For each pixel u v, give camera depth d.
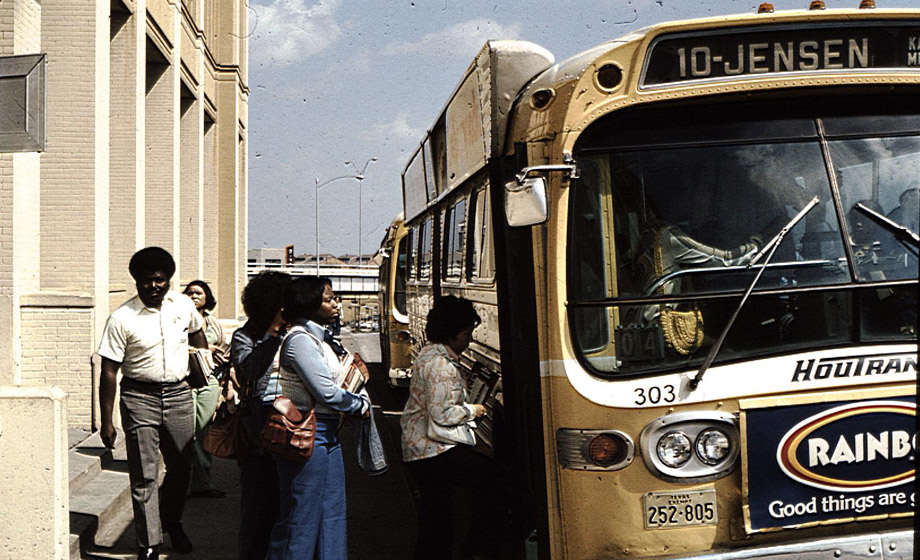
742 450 4.37
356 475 9.84
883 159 4.64
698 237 4.55
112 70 13.70
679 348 4.49
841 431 4.43
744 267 4.52
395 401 16.47
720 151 4.59
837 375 4.44
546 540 4.60
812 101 4.66
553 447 4.53
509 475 5.54
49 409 5.01
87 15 11.14
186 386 6.28
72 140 11.05
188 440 6.35
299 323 5.27
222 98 26.80
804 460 4.40
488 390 6.20
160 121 17.23
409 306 13.87
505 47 5.40
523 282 4.72
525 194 4.34
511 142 5.20
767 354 4.45
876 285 4.50
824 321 4.50
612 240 4.55
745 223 4.55
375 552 6.76
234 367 5.82
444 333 5.77
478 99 6.00
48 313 10.26
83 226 11.03
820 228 4.56
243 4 29.69
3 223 9.66
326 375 5.09
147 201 17.20
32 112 4.73
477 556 5.82
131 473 6.08
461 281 7.66
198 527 7.38
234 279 26.94
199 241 21.58
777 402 4.39
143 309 6.09
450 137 7.89
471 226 7.02
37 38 9.95
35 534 5.02
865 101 4.69
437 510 5.75
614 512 4.41
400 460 10.80
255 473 5.67
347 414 5.25
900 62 4.62
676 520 4.39
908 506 4.46
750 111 4.63
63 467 5.12
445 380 5.64
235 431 5.63
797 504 4.39
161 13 16.20
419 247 12.10
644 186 4.57
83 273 11.01
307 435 5.00
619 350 4.50
